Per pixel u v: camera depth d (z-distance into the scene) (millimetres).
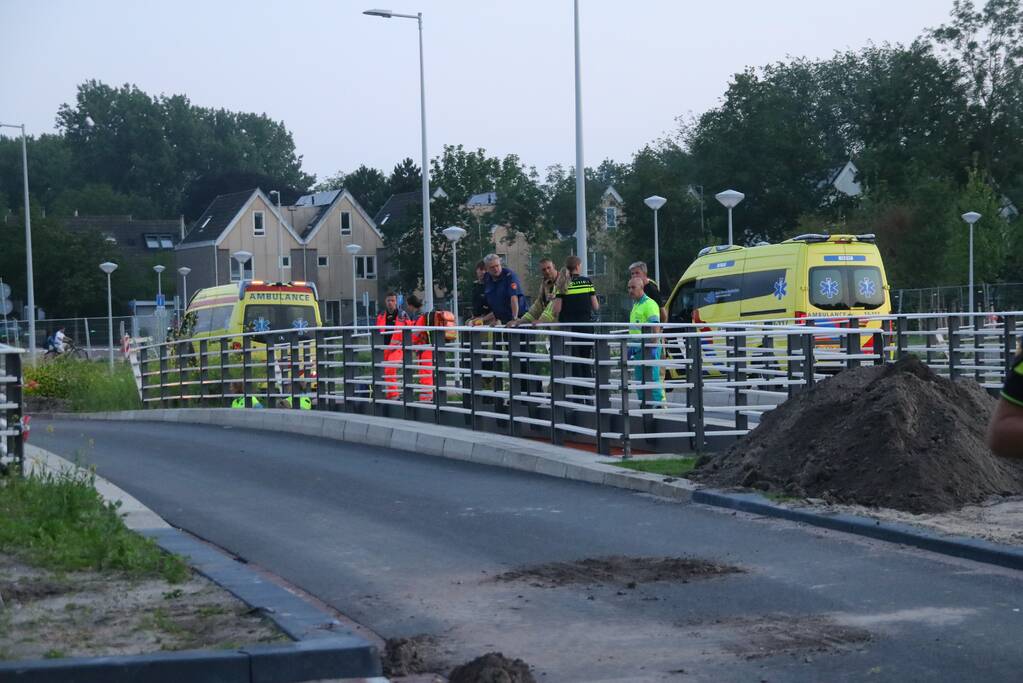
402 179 140000
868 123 94188
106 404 36719
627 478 14266
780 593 9070
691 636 7984
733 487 13234
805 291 27531
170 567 9453
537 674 7262
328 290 116750
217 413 26703
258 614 8188
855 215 76188
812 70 116688
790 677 7062
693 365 16547
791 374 17578
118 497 13508
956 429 12633
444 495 14172
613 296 82250
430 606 8984
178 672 6957
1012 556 9758
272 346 27109
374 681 7180
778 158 89375
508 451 16656
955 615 8328
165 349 33375
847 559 10172
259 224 114375
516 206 93562
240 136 196375
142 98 188750
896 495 12039
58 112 192750
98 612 8289
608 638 7996
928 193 69375
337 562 10609
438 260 96375
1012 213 87938
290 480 15758
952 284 67938
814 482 12797
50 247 107625
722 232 89062
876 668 7188
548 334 17906
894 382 13227
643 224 82000
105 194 177125
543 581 9656
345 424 21312
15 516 11430
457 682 6961
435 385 21062
